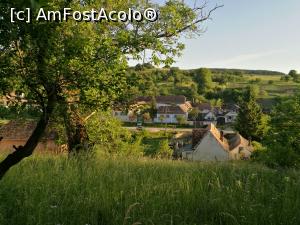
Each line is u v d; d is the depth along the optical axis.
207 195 7.35
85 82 5.97
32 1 3.02
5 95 5.98
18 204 6.61
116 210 6.65
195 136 60.53
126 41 6.96
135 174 9.14
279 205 6.69
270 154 21.39
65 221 6.12
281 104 23.11
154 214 6.21
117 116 22.64
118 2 10.93
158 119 136.88
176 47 12.18
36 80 5.79
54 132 19.64
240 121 83.69
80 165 10.41
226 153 54.47
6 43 5.43
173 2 12.89
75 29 6.67
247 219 6.10
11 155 5.93
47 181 8.02
